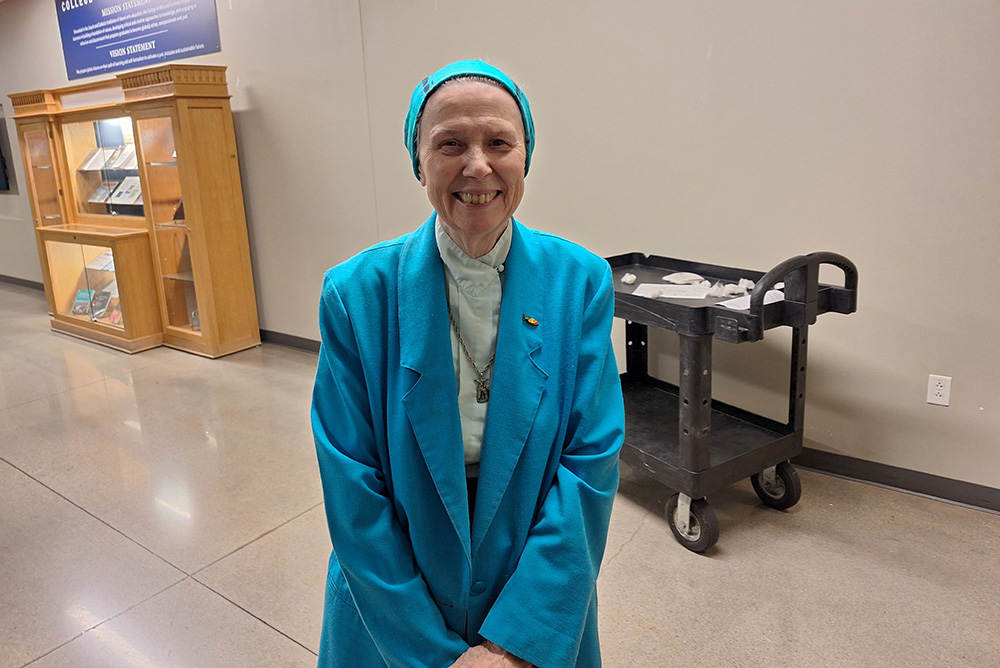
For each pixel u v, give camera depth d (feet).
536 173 11.37
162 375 14.62
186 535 8.50
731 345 9.97
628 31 9.78
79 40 18.97
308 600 7.23
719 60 9.07
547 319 3.36
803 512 8.55
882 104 8.01
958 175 7.72
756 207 9.20
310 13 13.74
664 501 9.00
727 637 6.47
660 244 10.23
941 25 7.48
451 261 3.16
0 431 11.82
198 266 15.29
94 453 10.87
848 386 9.02
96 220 18.03
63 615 7.06
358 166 13.96
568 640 3.14
